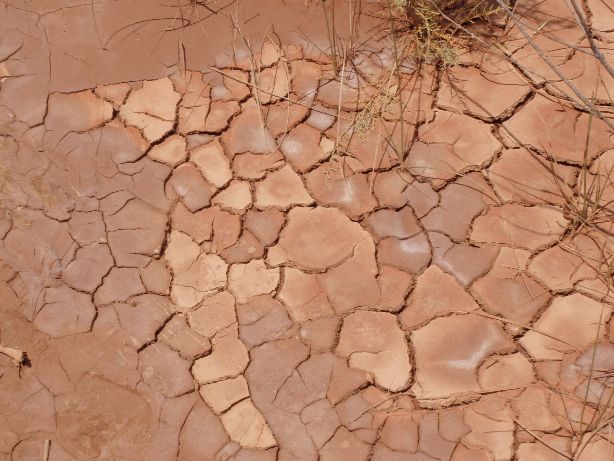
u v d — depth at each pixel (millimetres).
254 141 1160
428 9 1166
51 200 1145
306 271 1108
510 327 1075
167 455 1060
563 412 1042
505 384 1056
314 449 1050
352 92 1172
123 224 1135
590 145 1139
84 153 1163
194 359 1085
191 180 1148
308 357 1078
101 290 1113
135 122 1175
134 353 1090
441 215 1119
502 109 1157
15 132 1174
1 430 1072
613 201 1110
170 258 1121
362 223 1122
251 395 1070
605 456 1024
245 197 1140
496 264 1099
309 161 1148
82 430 1070
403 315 1087
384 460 1042
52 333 1101
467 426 1045
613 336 1063
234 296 1104
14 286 1116
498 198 1122
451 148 1144
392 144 1146
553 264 1094
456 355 1070
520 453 1034
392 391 1062
